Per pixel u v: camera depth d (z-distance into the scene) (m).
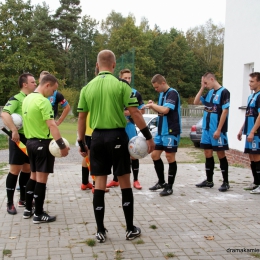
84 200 5.50
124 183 3.76
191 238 3.86
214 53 73.44
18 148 4.67
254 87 5.93
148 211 4.86
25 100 4.39
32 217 4.62
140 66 59.28
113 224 4.33
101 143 3.57
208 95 6.01
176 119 5.59
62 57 58.03
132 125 5.78
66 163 10.55
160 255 3.41
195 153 13.93
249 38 8.98
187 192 5.96
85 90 3.71
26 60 46.81
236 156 9.52
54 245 3.67
